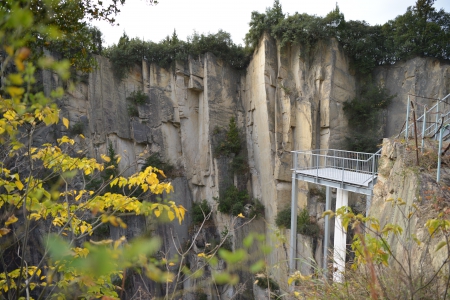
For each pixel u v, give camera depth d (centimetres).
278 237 403
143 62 2970
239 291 404
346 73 2453
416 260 433
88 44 714
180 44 2912
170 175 2906
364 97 2462
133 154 2972
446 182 598
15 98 139
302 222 2133
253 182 2733
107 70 2900
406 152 759
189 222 2798
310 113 2338
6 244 300
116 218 213
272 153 2486
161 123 2964
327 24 2366
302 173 1380
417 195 573
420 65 2352
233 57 2919
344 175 1259
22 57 129
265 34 2530
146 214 326
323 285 405
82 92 2764
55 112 257
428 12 2445
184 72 2902
